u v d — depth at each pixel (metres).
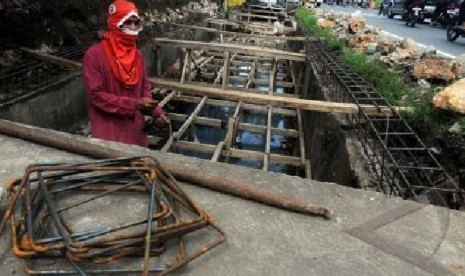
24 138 2.25
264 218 1.78
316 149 5.91
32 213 1.49
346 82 5.95
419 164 3.72
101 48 3.25
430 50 7.16
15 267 1.36
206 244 1.56
